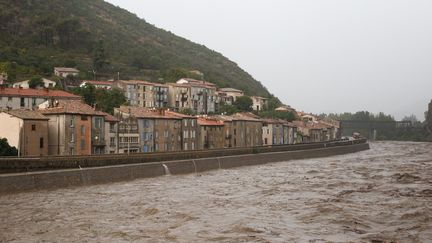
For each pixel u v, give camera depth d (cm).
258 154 11650
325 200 5372
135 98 16350
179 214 4572
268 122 16288
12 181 5959
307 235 3678
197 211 4741
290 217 4400
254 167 10525
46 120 8719
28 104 11225
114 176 7419
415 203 5081
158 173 8369
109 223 4194
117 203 5262
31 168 6581
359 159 13038
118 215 4562
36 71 16338
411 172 8712
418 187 6469
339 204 5081
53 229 3978
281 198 5588
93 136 9494
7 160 6281
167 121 11688
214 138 13512
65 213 4672
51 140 8925
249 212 4672
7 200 5447
